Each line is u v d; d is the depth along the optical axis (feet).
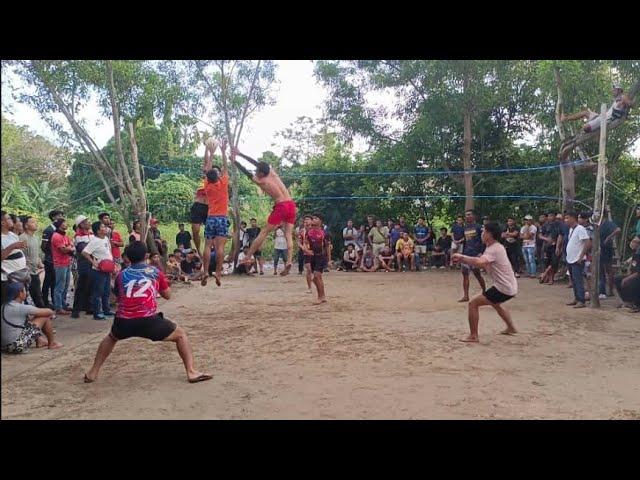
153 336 18.56
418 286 45.68
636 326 27.84
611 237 37.52
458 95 60.85
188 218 79.41
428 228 62.75
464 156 63.52
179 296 41.09
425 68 61.87
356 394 17.12
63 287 32.71
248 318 31.32
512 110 66.13
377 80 64.80
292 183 79.20
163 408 16.14
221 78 59.47
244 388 17.95
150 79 52.26
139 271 18.74
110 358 22.38
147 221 48.16
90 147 49.21
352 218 71.77
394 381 18.47
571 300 36.65
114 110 46.96
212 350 23.54
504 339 24.89
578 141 46.52
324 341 24.80
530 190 62.44
